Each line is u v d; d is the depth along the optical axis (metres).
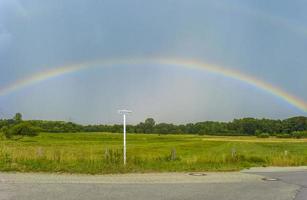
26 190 16.14
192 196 15.59
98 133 192.50
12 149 32.19
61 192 15.78
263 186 19.00
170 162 28.88
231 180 21.16
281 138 162.62
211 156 33.06
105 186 17.73
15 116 151.00
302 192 17.25
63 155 29.02
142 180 20.19
